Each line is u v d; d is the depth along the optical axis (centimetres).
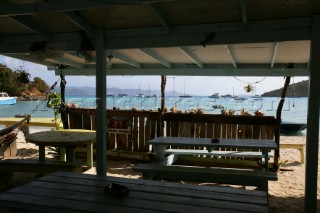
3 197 247
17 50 468
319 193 488
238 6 325
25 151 825
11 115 2661
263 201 237
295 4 309
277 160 625
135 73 714
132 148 736
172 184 283
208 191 263
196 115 679
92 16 380
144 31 401
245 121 645
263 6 318
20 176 577
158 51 538
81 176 312
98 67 414
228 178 419
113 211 216
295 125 1537
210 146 509
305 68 614
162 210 218
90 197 246
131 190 265
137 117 728
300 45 452
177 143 525
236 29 359
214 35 370
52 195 251
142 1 291
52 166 458
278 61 607
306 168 326
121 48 413
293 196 473
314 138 322
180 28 384
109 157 736
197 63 604
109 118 751
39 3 328
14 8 335
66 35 438
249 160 649
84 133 606
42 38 450
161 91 716
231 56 530
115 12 365
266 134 637
